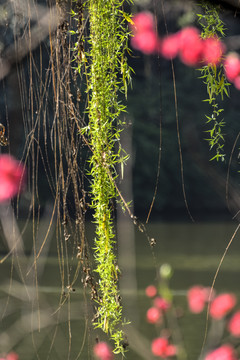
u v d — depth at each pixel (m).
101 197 3.20
